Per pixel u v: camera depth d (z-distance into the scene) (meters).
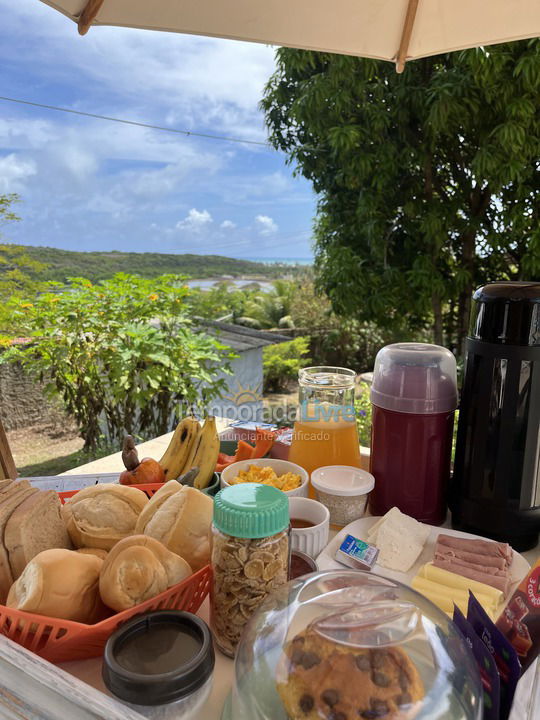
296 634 0.37
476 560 0.64
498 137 3.63
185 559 0.55
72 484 0.86
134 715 0.37
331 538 0.76
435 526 0.78
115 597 0.47
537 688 0.39
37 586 0.45
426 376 0.75
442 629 0.38
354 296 4.57
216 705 0.46
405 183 4.48
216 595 0.50
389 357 0.78
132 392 2.70
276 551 0.49
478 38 0.87
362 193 4.33
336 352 8.20
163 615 0.48
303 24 0.82
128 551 0.49
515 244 4.47
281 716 0.34
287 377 8.25
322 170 4.71
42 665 0.41
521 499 0.71
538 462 0.70
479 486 0.73
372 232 4.33
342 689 0.33
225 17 0.77
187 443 0.84
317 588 0.42
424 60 3.97
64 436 4.34
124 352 2.62
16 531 0.51
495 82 3.61
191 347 2.84
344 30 0.84
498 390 0.69
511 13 0.82
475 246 4.68
